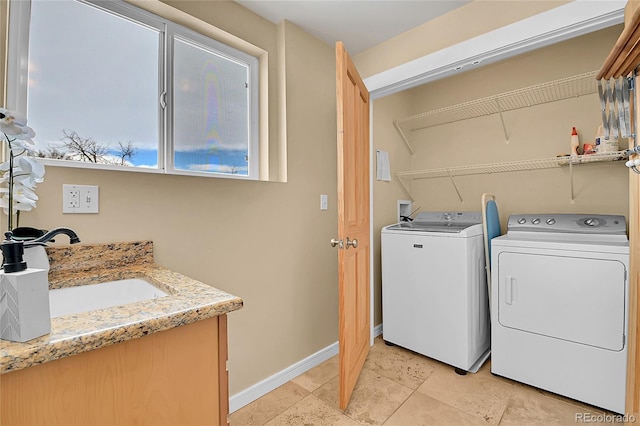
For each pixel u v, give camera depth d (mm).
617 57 993
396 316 2385
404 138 3037
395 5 1796
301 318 2043
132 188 1325
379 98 2652
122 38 1447
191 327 692
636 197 1287
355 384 1890
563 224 2100
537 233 2129
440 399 1756
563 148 2338
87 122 1343
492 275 2016
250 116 1924
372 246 2572
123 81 1444
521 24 1603
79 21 1334
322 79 2176
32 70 1219
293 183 1986
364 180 2252
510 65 2551
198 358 705
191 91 1667
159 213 1406
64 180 1157
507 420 1579
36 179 851
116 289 1102
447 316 2086
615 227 1915
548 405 1700
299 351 2031
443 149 2969
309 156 2086
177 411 670
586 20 1436
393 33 2088
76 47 1323
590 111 2227
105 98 1393
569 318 1724
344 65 1667
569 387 1720
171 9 1501
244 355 1735
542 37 1569
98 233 1232
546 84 2078
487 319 2285
